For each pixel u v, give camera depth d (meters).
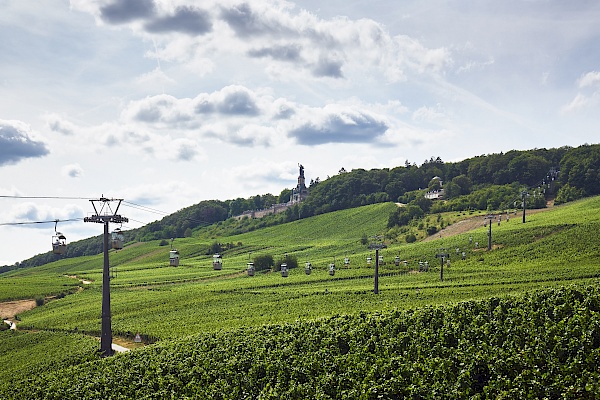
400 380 32.09
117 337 71.38
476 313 38.31
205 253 183.38
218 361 44.59
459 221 171.50
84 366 50.62
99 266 186.88
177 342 52.22
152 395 41.94
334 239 186.38
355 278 104.88
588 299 34.09
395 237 173.50
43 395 46.75
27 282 146.75
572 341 30.11
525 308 36.22
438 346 34.91
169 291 109.50
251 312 74.31
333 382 34.97
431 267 108.94
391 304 64.62
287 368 39.16
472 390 30.42
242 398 38.31
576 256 91.38
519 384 28.38
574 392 26.78
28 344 73.94
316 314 63.69
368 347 38.53
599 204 143.50
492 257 106.00
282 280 109.88
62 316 95.38
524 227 125.38
